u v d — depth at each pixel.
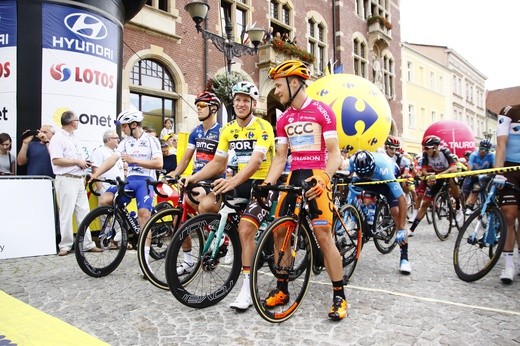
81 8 6.07
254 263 2.64
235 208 3.15
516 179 3.72
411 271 4.20
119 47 6.72
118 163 5.99
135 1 7.43
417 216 6.27
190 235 3.15
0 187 4.89
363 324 2.74
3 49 5.80
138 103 10.92
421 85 28.12
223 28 13.27
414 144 26.53
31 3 5.80
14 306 3.06
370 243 5.82
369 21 21.25
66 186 5.14
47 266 4.44
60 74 5.93
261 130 3.28
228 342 2.47
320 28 18.33
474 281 3.75
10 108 5.80
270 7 15.23
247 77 13.60
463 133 14.97
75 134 6.03
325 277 3.96
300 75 2.91
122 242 4.09
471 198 7.27
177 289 2.94
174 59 11.55
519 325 2.69
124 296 3.38
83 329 2.68
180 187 3.61
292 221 2.87
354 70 20.11
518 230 4.07
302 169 2.97
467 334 2.54
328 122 2.90
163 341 2.49
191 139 4.09
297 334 2.58
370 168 4.29
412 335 2.54
